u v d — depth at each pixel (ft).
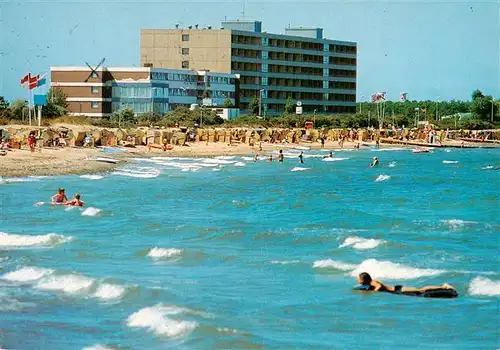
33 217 193.88
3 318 105.60
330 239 168.55
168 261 143.64
